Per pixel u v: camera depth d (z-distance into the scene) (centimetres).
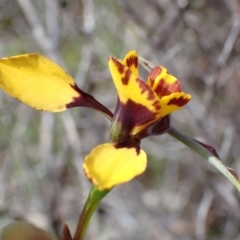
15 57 14
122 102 13
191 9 29
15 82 13
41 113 31
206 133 24
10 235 16
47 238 17
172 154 33
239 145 28
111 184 12
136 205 29
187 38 28
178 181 35
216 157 13
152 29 29
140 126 13
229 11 30
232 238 30
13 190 30
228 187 27
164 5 30
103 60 29
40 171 31
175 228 30
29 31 32
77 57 33
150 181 35
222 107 30
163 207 32
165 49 28
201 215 28
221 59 24
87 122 28
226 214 30
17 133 31
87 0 29
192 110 25
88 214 14
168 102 13
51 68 14
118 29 31
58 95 14
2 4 32
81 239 14
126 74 13
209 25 28
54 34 28
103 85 31
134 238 28
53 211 27
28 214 26
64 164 30
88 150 28
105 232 29
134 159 12
